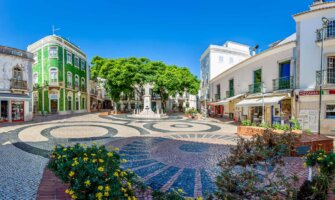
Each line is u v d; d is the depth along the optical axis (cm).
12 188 442
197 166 609
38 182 475
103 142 965
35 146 850
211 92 3188
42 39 2831
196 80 3556
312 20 1365
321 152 425
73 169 300
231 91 2338
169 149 820
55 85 2783
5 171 546
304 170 545
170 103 5447
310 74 1363
